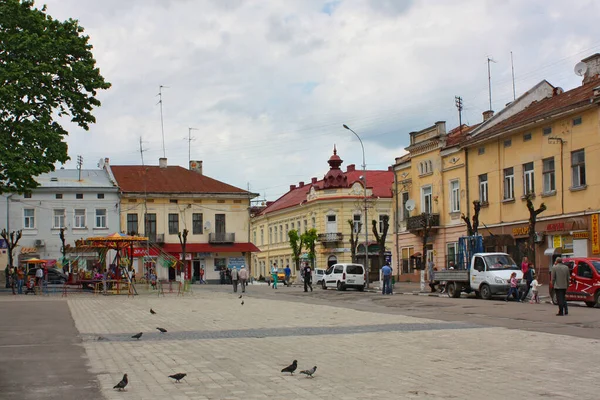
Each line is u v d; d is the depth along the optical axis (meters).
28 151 39.94
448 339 16.14
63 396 9.72
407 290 45.62
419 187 55.38
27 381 10.95
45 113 40.69
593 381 10.45
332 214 81.00
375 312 25.58
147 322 21.86
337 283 49.53
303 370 11.28
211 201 71.19
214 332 18.55
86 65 42.66
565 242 38.75
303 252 83.62
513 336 16.62
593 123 36.66
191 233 70.38
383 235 51.47
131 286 42.94
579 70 44.84
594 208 36.47
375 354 13.74
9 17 40.28
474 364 12.24
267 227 99.62
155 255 64.75
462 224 49.16
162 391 10.05
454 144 49.94
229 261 71.00
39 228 64.50
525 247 42.19
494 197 45.56
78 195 66.06
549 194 40.16
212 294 43.03
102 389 10.24
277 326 20.14
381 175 87.75
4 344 15.98
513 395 9.45
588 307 26.97
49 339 17.03
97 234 66.31
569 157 38.50
